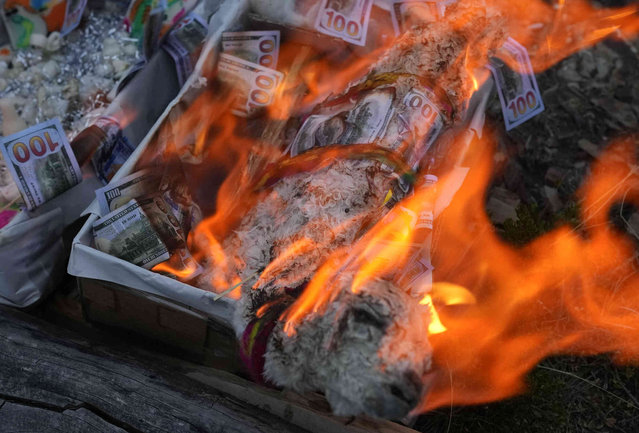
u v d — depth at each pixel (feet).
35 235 2.53
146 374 2.33
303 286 2.25
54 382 2.33
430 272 2.39
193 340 2.45
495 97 3.13
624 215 2.95
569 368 2.69
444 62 2.55
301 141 2.48
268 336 2.19
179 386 2.31
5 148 2.46
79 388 2.31
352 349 2.06
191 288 2.31
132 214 2.42
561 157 3.08
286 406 2.32
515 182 3.04
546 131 3.12
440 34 2.57
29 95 2.99
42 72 3.02
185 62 2.84
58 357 2.36
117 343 2.56
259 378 2.23
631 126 3.13
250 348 2.21
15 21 3.04
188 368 2.43
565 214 2.89
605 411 2.63
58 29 3.09
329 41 2.84
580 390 2.65
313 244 2.28
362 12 2.84
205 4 2.93
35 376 2.34
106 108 2.86
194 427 2.23
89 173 2.68
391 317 2.09
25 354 2.38
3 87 3.00
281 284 2.26
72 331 2.51
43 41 3.04
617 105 3.17
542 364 2.68
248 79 2.76
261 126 2.77
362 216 2.32
